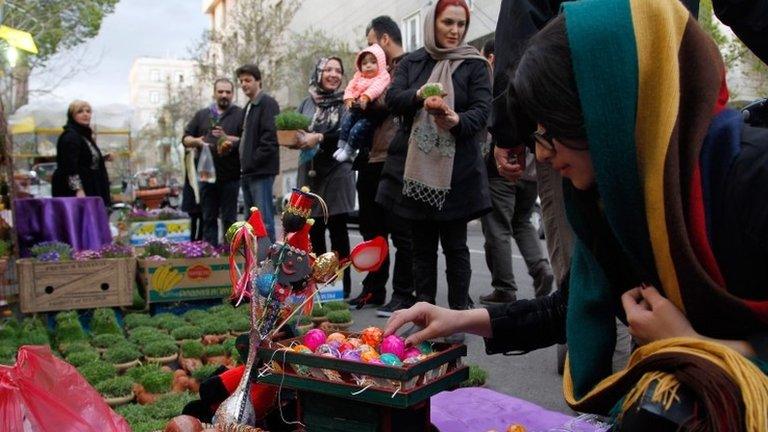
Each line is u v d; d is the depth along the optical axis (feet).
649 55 4.34
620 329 9.58
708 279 4.32
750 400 3.97
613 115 4.37
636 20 4.36
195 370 12.19
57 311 16.76
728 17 7.95
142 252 20.27
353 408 6.84
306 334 7.63
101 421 6.48
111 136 50.67
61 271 16.74
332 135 18.80
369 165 18.28
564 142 4.72
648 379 4.46
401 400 6.31
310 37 117.50
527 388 11.65
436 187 13.10
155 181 72.64
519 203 17.61
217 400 8.04
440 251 33.55
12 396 6.01
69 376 6.70
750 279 4.45
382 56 17.57
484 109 13.42
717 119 4.55
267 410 8.06
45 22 55.26
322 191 18.97
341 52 100.17
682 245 4.30
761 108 6.95
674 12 4.45
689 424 4.18
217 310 17.25
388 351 6.93
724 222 4.40
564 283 6.57
